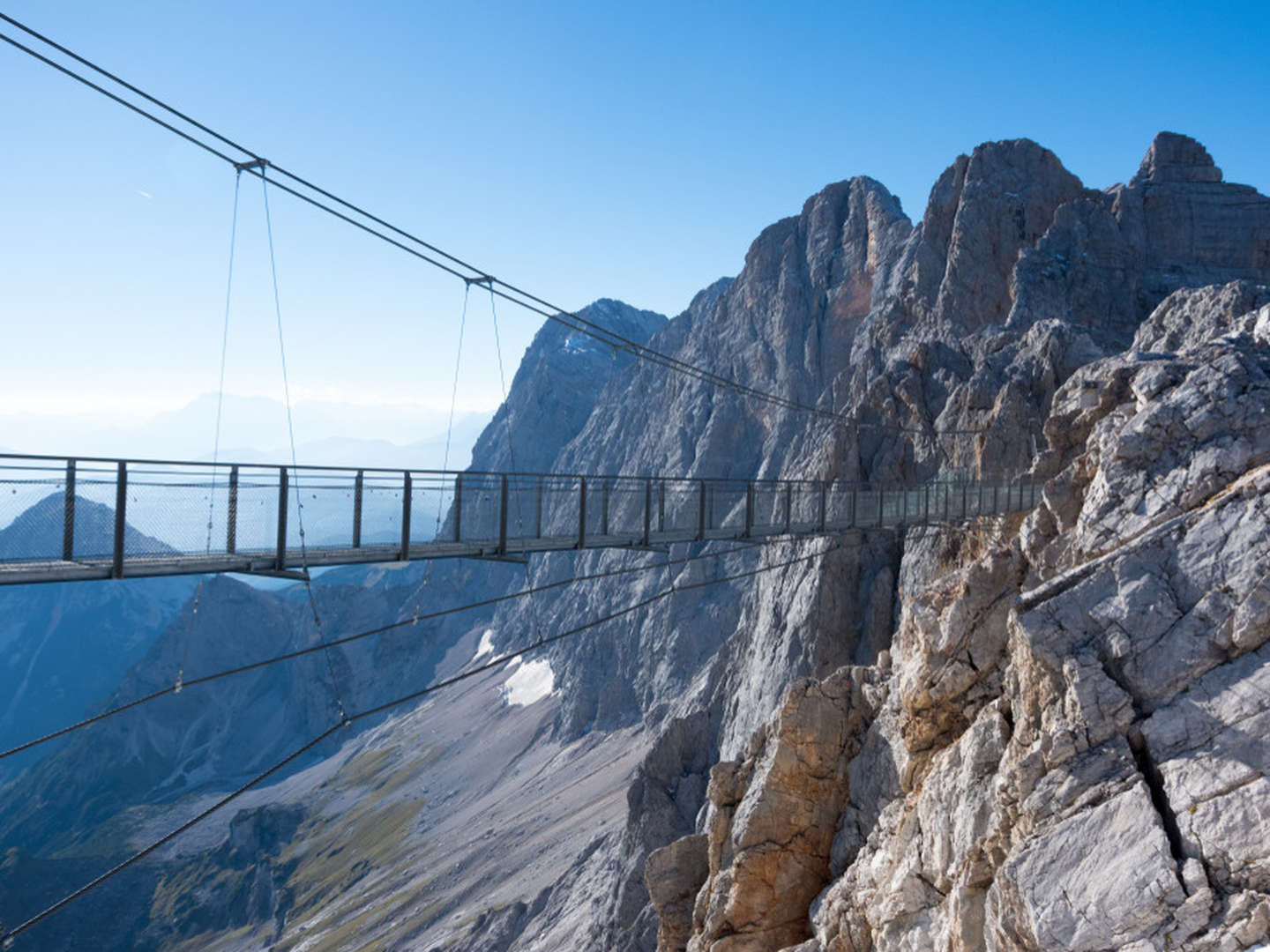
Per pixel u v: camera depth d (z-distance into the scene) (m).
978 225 66.19
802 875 19.05
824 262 108.06
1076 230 63.84
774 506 27.97
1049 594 12.97
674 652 98.69
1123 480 14.12
